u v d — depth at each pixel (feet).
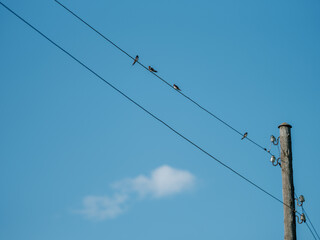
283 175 55.36
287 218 53.67
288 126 57.06
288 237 52.95
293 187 54.95
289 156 55.88
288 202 54.19
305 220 53.78
